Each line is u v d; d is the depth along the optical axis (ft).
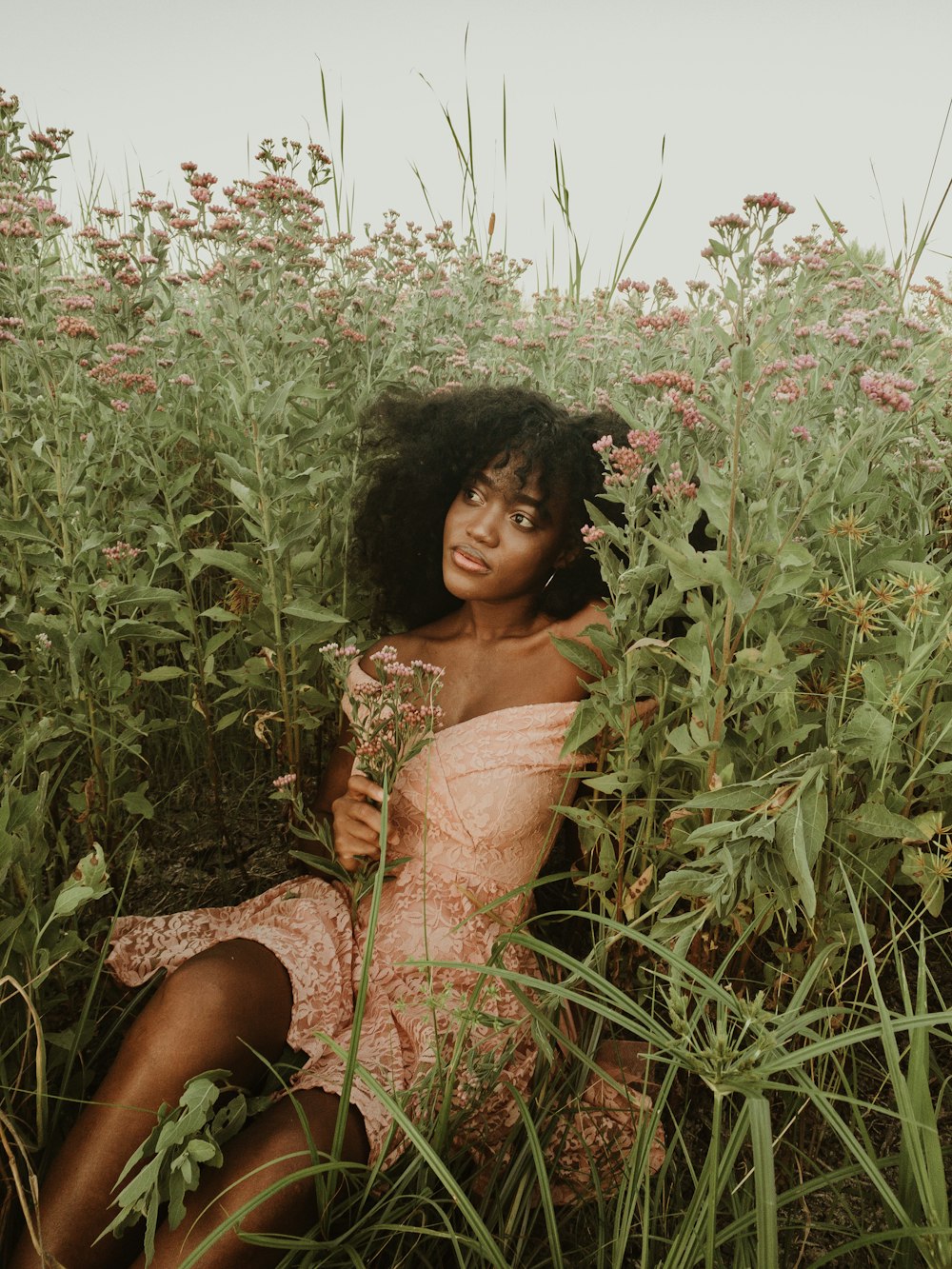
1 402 7.22
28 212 8.37
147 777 8.13
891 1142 5.35
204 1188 4.38
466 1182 4.96
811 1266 3.68
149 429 7.50
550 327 10.43
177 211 9.05
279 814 8.04
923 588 4.85
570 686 6.36
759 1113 3.37
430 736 5.54
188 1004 4.86
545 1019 4.50
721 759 4.99
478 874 5.77
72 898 4.34
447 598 7.38
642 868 5.81
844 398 6.67
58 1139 5.22
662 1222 4.81
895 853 5.29
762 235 4.39
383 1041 5.29
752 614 4.93
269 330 7.89
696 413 5.54
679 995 3.75
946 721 5.30
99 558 7.38
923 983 3.94
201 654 7.16
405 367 9.47
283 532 6.85
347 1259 4.41
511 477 6.00
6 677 6.25
